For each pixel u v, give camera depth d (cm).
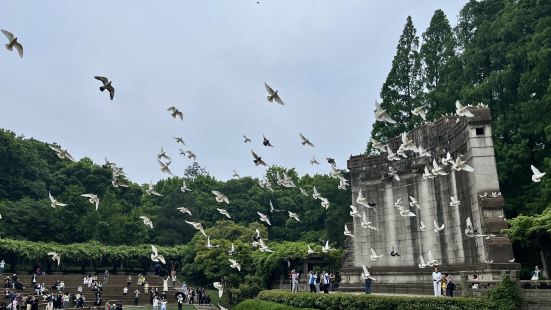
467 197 3581
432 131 4203
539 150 4397
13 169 10925
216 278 6712
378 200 4712
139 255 8912
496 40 5047
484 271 3203
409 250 4328
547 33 4291
